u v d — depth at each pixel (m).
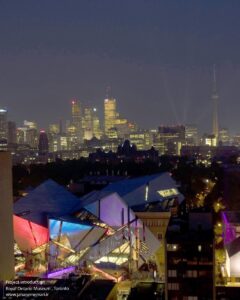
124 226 159.12
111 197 160.75
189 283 117.62
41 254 160.25
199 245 117.19
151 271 152.50
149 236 160.88
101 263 156.25
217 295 118.50
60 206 168.75
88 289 120.44
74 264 155.50
